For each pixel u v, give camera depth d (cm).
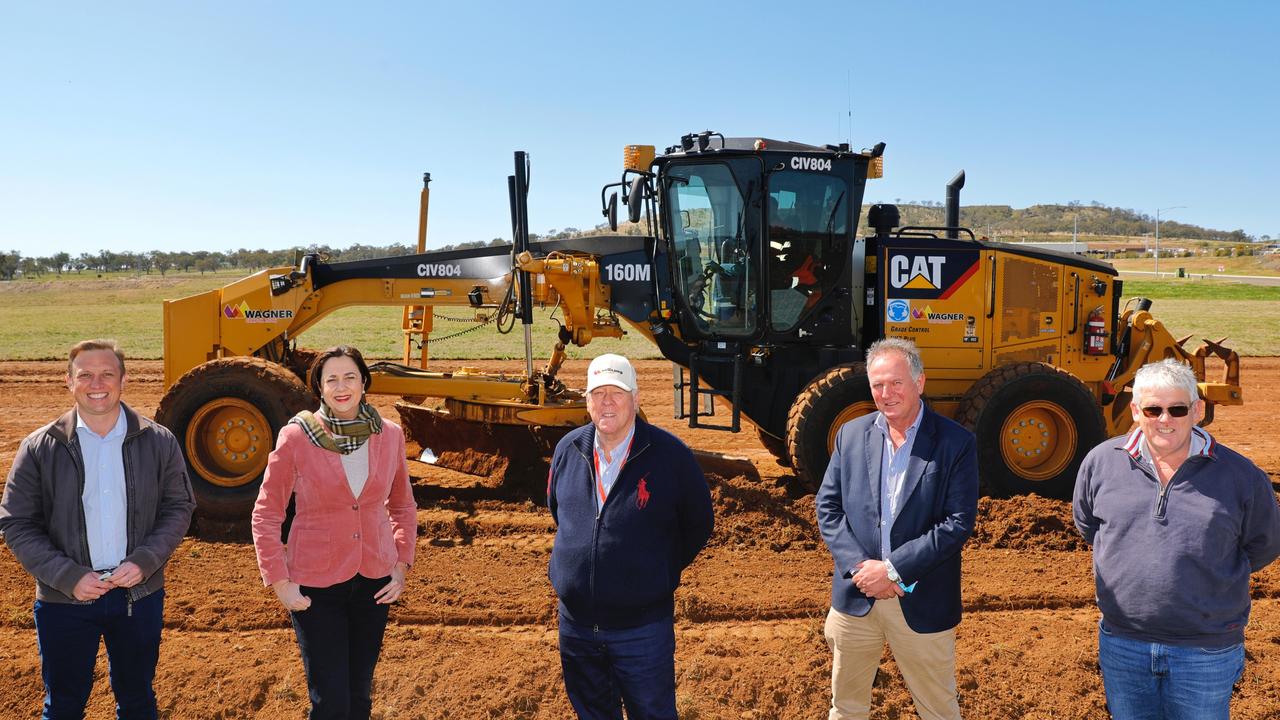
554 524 645
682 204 714
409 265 765
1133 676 302
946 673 332
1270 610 515
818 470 675
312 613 322
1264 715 395
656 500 312
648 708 315
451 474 797
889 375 319
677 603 509
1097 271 779
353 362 322
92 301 4844
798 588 537
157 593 333
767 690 412
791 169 695
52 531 317
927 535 312
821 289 716
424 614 494
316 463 318
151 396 1286
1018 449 714
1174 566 288
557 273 709
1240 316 2884
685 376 805
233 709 392
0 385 1386
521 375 768
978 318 751
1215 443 293
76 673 321
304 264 750
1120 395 812
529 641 461
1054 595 533
